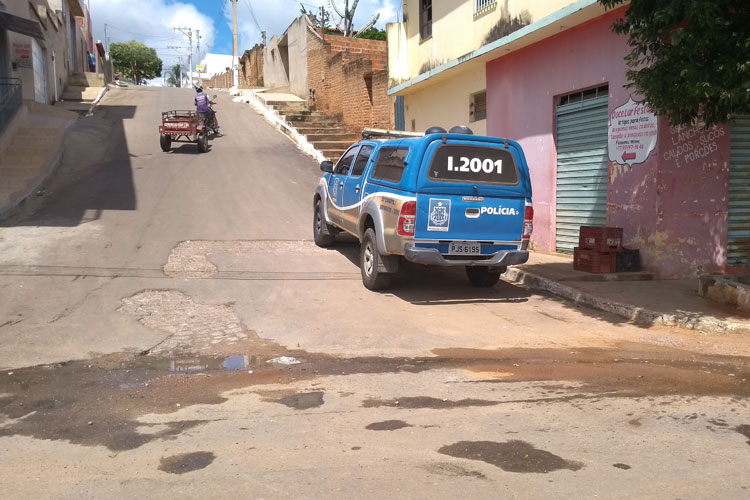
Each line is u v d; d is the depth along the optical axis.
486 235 7.90
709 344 6.39
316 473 3.50
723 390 4.99
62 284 8.06
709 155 9.16
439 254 7.68
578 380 5.25
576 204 11.02
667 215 9.07
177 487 3.35
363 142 9.54
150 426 4.23
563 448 3.85
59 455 3.78
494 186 7.84
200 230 11.35
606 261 9.25
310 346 6.24
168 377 5.30
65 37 27.98
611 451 3.81
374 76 20.47
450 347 6.28
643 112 9.20
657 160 9.01
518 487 3.33
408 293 8.53
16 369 5.48
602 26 9.91
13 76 18.38
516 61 12.32
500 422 4.28
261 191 14.88
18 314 6.95
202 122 18.89
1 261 8.91
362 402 4.70
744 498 3.24
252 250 10.34
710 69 6.46
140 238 10.53
